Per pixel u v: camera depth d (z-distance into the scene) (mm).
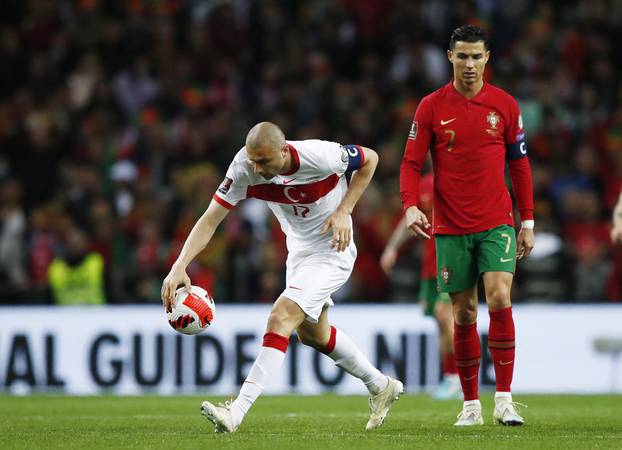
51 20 67125
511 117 25594
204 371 44938
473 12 66500
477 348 25922
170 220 54281
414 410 32781
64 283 49406
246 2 70375
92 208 54188
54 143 60969
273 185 23266
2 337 45062
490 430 24375
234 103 63406
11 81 65375
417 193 25703
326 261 23812
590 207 53844
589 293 50031
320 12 68312
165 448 20578
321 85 63000
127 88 63938
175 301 22906
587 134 61656
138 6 68438
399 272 51000
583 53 66125
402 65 65562
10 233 53031
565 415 30453
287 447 20703
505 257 25203
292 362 44562
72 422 27953
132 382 44906
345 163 23266
